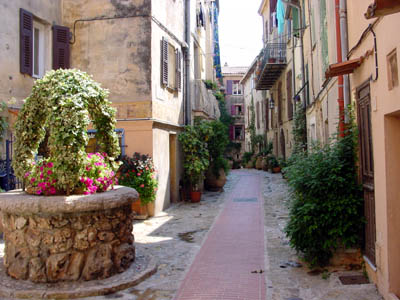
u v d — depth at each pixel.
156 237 8.07
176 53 12.62
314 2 11.52
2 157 8.10
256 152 34.09
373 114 4.69
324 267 5.72
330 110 8.70
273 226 8.94
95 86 5.69
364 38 5.05
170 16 12.18
